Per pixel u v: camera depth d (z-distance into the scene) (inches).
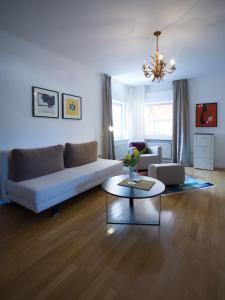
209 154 179.8
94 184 118.5
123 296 49.1
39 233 77.7
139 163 170.9
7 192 100.2
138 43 116.3
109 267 59.0
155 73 107.0
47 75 127.9
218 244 70.1
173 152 206.2
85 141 165.3
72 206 103.3
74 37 108.7
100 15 87.2
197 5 80.0
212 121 190.2
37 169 102.7
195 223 85.0
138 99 228.1
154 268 58.4
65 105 142.9
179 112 200.7
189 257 63.2
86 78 162.2
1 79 102.9
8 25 95.7
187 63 153.9
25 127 116.2
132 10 83.4
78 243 71.1
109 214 93.7
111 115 188.4
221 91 183.3
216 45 120.3
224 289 50.8
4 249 67.7
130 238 74.1
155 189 83.7
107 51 128.7
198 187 131.3
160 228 81.0
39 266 59.6
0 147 104.1
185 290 50.7
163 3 78.7
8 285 52.6
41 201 85.0
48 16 87.8
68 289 51.3
